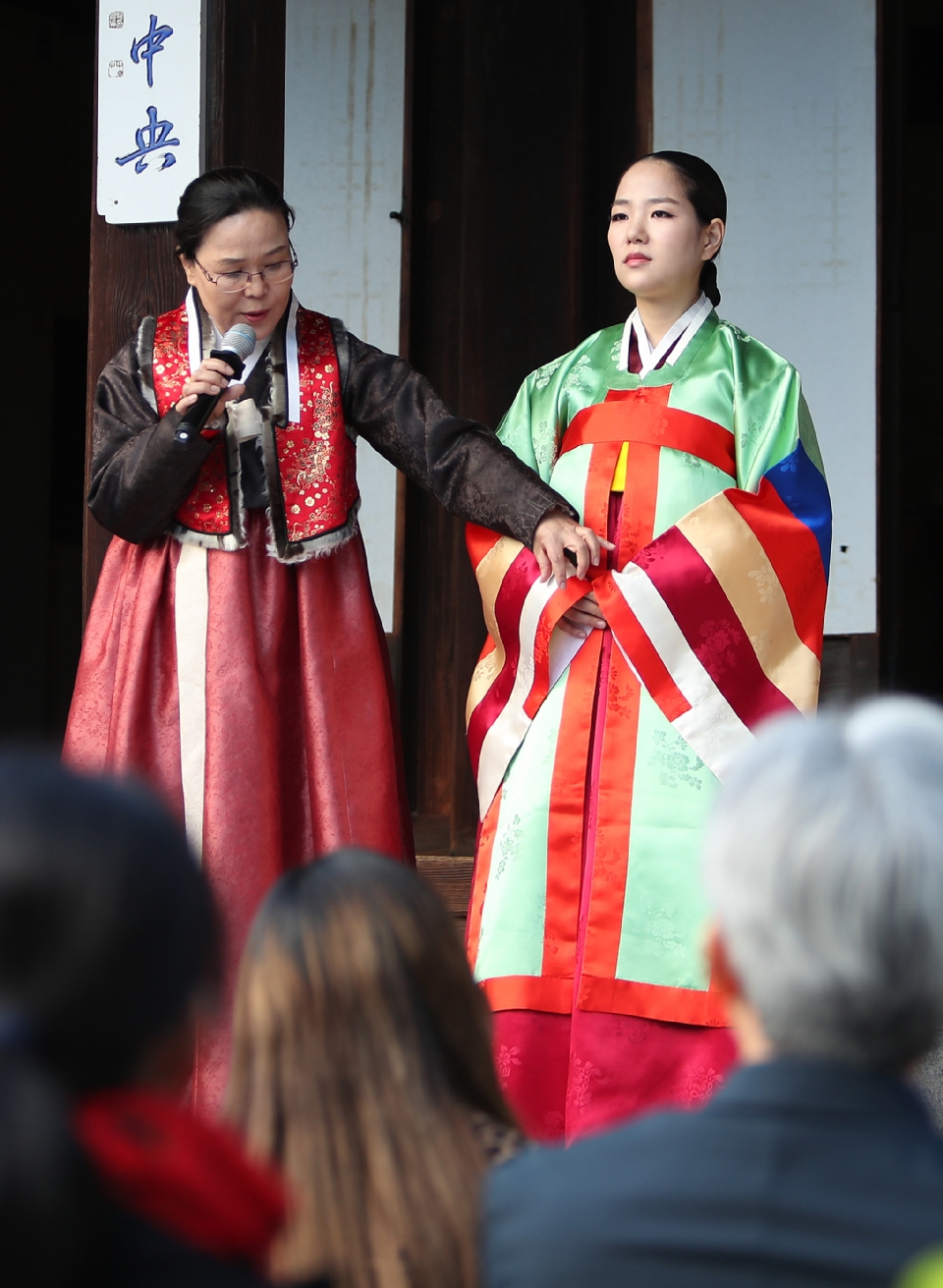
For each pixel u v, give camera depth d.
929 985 3.64
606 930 9.91
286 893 5.34
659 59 16.88
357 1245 4.94
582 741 10.19
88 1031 3.24
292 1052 5.14
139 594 10.73
